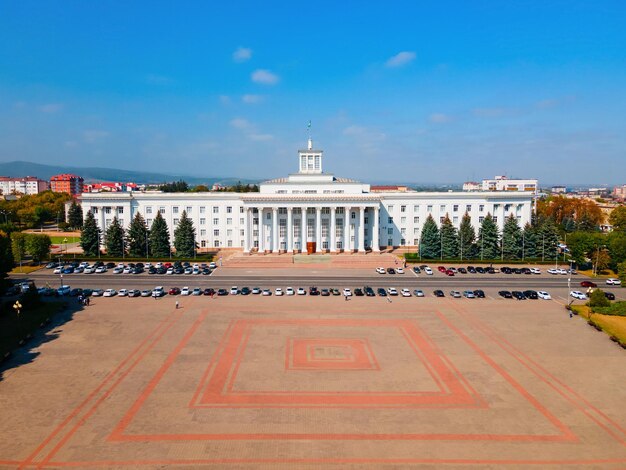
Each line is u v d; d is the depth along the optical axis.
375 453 39.03
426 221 134.38
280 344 63.59
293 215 136.50
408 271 115.75
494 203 147.25
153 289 95.31
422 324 72.94
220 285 99.62
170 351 60.84
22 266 121.00
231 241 146.00
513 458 38.59
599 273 115.56
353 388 50.81
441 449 39.72
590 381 53.09
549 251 129.25
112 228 131.50
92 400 47.62
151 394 48.97
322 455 38.72
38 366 56.00
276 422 43.78
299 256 128.62
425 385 51.72
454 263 125.31
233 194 144.38
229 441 40.59
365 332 68.81
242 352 60.62
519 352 61.56
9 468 36.62
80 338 65.62
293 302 85.25
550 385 52.00
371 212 140.12
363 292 92.38
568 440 41.31
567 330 70.69
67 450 39.06
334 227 135.88
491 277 110.44
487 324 73.25
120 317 75.56
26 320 73.31
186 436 41.28
